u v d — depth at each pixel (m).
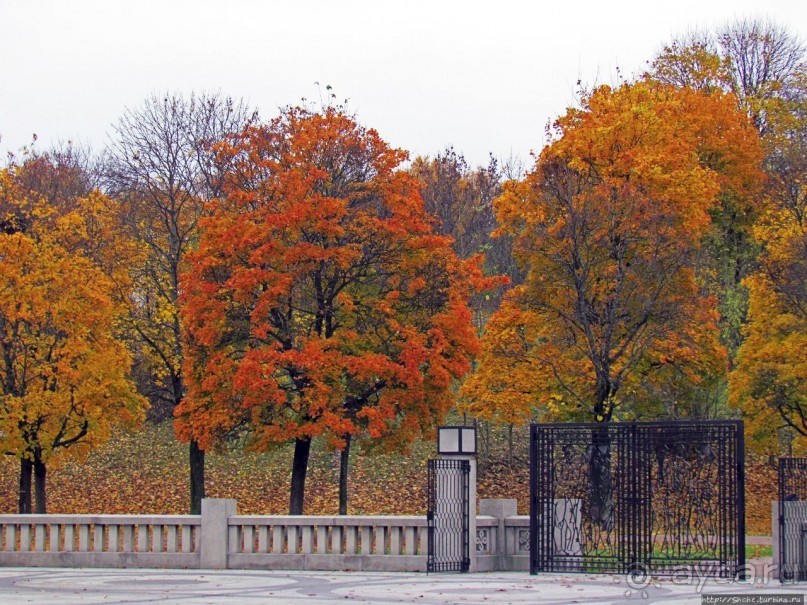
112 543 33.03
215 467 66.75
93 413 50.69
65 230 51.91
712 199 53.22
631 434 30.14
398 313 50.44
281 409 48.06
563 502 30.84
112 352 51.53
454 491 31.11
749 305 58.19
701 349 51.81
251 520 32.38
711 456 29.55
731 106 67.19
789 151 72.88
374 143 51.56
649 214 49.09
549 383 51.25
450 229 83.38
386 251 49.94
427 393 49.34
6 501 62.22
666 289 50.56
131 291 57.56
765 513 56.84
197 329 48.22
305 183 48.56
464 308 49.56
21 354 51.16
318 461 67.25
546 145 54.81
